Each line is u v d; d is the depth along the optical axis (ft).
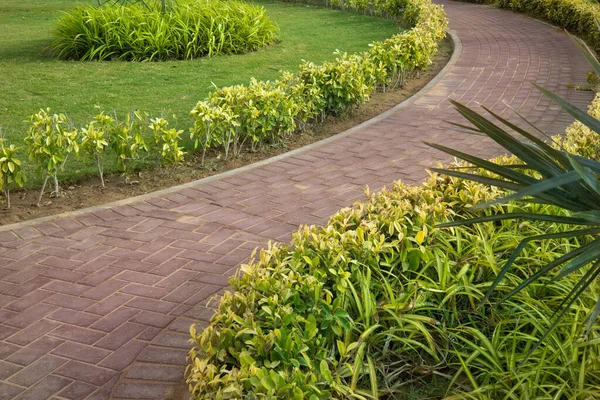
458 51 42.93
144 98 30.66
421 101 31.09
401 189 14.96
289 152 24.04
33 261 15.78
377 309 11.35
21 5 63.98
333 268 11.50
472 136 25.61
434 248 12.64
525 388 9.77
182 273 15.15
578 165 7.03
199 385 8.73
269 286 10.59
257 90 24.06
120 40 39.73
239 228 17.52
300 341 9.80
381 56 32.83
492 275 12.80
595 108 21.68
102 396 11.07
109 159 22.88
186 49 40.09
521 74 35.96
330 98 27.94
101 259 15.87
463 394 10.14
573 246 13.52
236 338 9.78
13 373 11.68
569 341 10.41
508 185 8.00
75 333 12.87
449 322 11.93
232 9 43.78
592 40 43.19
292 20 56.39
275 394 8.46
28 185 20.61
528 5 57.62
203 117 21.79
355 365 9.98
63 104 29.37
